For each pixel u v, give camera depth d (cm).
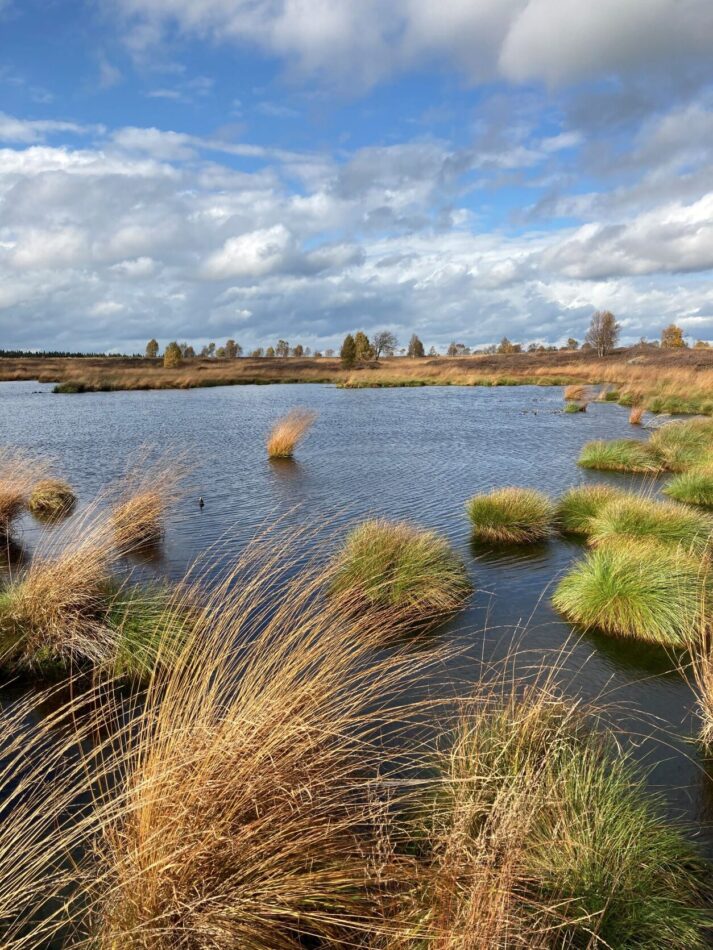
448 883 256
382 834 310
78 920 295
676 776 419
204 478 1471
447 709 479
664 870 313
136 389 5084
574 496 1112
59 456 1769
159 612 603
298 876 263
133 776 299
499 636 637
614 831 316
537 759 366
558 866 291
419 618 672
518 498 1042
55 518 1120
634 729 475
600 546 888
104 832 296
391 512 1152
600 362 6912
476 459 1758
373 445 2017
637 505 957
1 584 734
